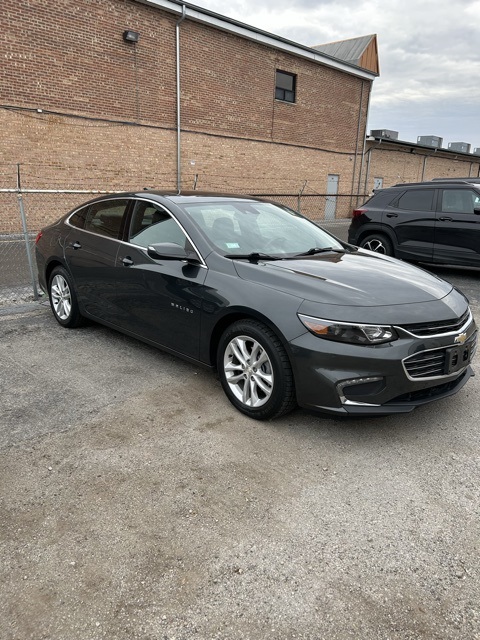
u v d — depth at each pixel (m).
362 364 2.86
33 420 3.30
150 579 2.04
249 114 16.91
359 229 9.39
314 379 2.94
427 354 3.01
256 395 3.31
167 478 2.71
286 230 4.30
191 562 2.13
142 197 4.34
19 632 1.79
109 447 3.00
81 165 13.05
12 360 4.35
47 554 2.16
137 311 4.16
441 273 9.29
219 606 1.92
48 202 12.73
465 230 7.98
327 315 2.93
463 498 2.60
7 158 11.79
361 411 2.91
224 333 3.42
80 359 4.39
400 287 3.28
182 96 14.78
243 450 3.00
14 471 2.74
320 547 2.23
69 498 2.53
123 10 12.92
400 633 1.81
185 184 15.54
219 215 4.07
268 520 2.40
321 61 18.61
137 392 3.74
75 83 12.46
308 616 1.88
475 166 32.16
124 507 2.46
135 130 13.95
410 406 2.96
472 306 6.70
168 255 3.55
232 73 15.98
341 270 3.50
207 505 2.49
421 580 2.06
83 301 4.87
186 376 4.04
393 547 2.24
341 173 21.50
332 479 2.73
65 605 1.91
